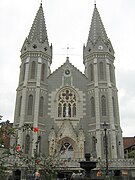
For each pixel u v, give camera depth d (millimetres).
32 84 49875
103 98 49062
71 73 52938
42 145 45594
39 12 61469
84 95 50844
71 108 49625
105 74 51281
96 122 46438
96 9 62906
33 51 52875
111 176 35062
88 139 46656
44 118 48375
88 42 56375
